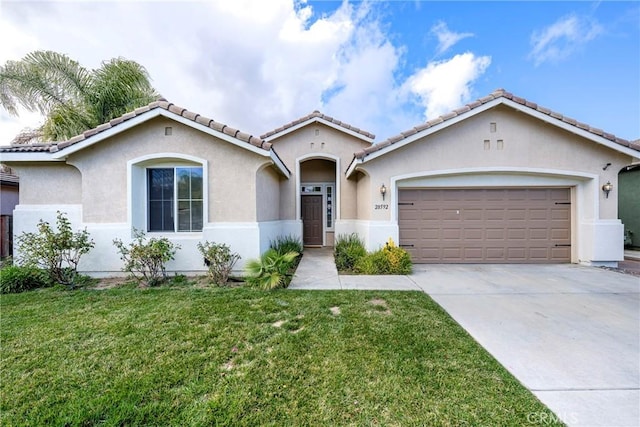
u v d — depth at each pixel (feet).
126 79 43.27
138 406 10.06
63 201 29.19
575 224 34.76
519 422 9.34
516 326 16.67
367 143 47.32
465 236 35.42
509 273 30.17
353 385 11.14
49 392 10.81
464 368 12.25
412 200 35.73
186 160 28.91
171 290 23.47
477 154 33.91
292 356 13.20
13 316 17.94
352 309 19.07
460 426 9.18
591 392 10.86
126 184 28.32
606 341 14.84
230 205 29.04
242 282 26.66
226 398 10.41
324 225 52.47
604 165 33.37
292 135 47.57
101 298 21.36
